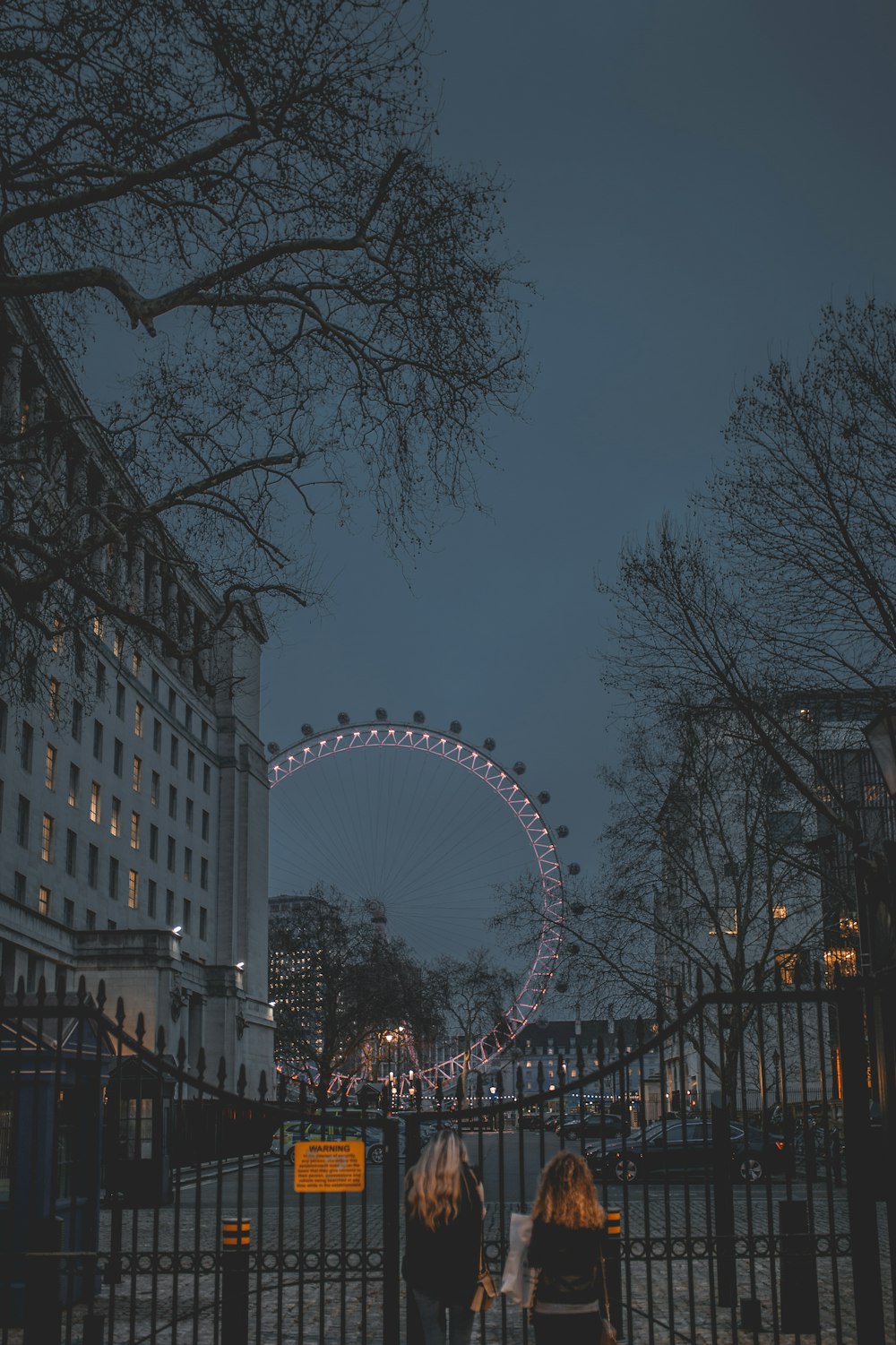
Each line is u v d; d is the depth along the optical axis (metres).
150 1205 28.48
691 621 28.03
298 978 100.19
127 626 19.12
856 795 30.45
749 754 41.38
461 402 16.59
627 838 47.00
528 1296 8.39
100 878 65.56
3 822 53.38
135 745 71.94
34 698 20.05
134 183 13.56
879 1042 11.08
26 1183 13.33
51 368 17.86
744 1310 13.27
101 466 18.16
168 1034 60.44
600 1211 8.47
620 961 46.47
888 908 10.37
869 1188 10.47
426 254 15.56
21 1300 12.92
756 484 24.31
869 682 25.83
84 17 13.61
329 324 16.03
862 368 22.95
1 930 50.19
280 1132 11.20
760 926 50.84
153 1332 10.76
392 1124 11.02
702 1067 11.66
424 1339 9.54
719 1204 14.55
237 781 89.62
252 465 16.78
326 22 13.87
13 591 15.23
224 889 86.56
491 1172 35.53
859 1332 10.23
